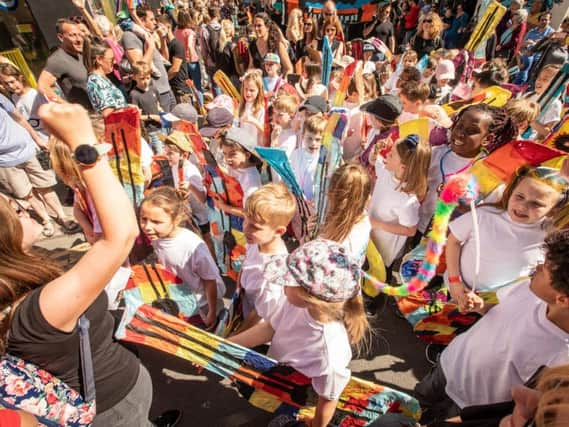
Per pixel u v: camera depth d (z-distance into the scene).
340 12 7.79
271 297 1.77
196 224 3.24
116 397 1.37
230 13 12.85
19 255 1.08
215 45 6.89
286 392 1.66
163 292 2.16
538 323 1.40
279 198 1.78
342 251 1.42
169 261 2.16
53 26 6.15
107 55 3.67
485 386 1.65
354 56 5.81
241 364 1.64
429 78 5.39
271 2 9.95
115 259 1.02
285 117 3.60
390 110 3.07
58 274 1.15
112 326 1.41
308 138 3.07
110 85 3.68
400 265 3.09
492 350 1.57
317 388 1.50
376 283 2.23
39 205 3.89
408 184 2.34
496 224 1.95
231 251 2.98
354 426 1.78
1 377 1.05
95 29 5.58
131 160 2.30
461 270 2.17
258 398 1.82
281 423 1.84
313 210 2.94
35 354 1.06
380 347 2.79
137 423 1.47
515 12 7.51
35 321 1.02
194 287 2.22
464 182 1.80
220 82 4.62
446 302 2.48
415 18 9.64
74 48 4.10
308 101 3.56
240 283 2.05
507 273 2.00
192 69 7.49
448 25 9.58
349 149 4.08
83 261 1.03
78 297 1.03
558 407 0.78
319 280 1.33
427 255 1.99
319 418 1.57
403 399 1.63
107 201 0.99
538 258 1.92
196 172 3.07
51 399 1.14
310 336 1.47
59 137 0.95
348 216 2.11
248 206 1.76
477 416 1.29
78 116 0.94
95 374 1.28
